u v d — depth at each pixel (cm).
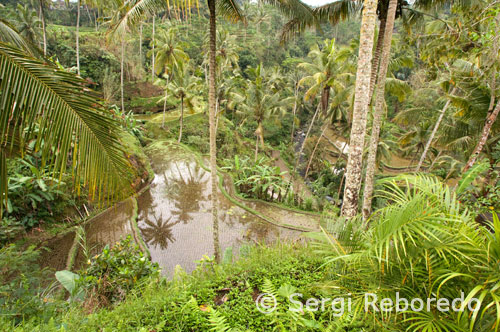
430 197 250
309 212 1416
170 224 1184
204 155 2352
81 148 210
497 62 650
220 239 1089
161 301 375
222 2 630
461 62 846
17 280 455
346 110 2023
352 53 1306
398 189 273
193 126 2781
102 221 1112
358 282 251
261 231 1180
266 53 4834
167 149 2270
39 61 201
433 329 185
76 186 214
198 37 4362
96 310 464
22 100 194
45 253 884
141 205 1345
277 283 424
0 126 195
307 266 471
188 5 397
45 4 1742
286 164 2742
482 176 825
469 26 684
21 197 934
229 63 3238
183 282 454
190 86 2414
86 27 3869
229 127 3019
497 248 183
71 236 986
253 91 2095
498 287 161
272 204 1492
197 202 1420
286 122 3488
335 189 2098
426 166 2330
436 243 203
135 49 3672
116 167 227
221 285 439
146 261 575
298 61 4528
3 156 214
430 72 990
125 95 3012
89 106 210
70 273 556
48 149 201
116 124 227
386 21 626
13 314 348
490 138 902
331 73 1529
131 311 364
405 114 1362
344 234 266
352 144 506
